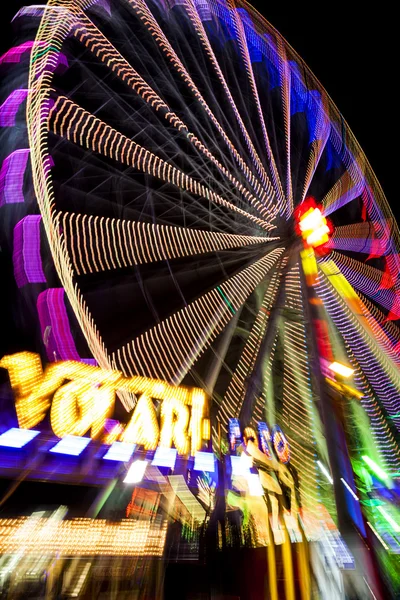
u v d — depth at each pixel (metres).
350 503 5.11
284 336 10.84
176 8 14.66
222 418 9.61
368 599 4.78
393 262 12.84
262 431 8.44
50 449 6.14
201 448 8.63
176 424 8.44
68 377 7.09
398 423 9.80
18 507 6.46
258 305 11.94
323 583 5.16
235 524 6.74
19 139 9.02
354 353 9.85
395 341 11.15
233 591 5.60
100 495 7.36
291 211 12.62
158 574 7.16
